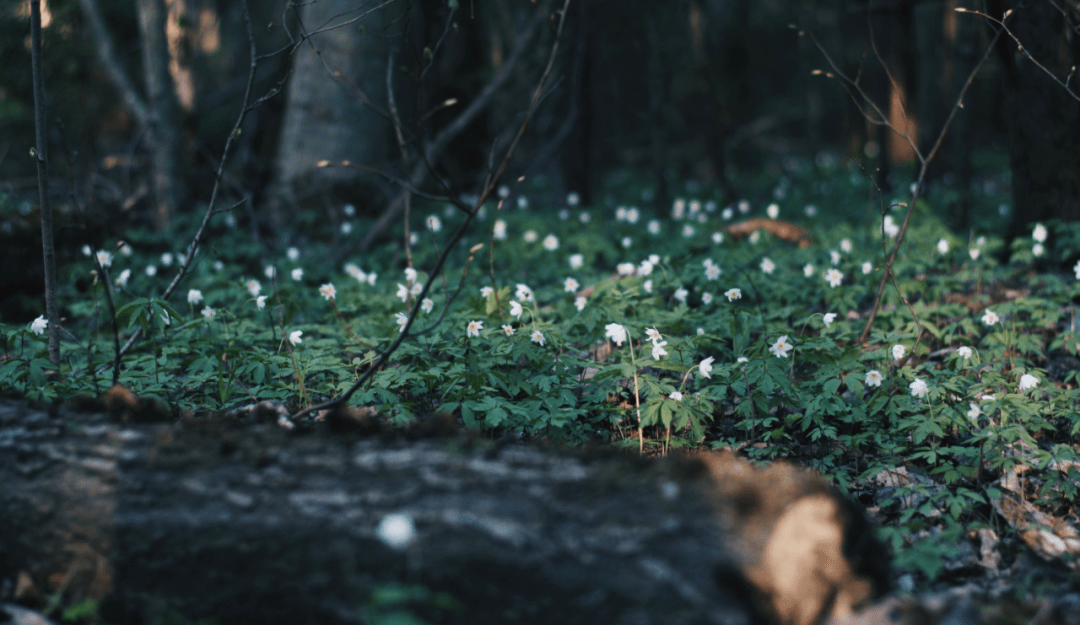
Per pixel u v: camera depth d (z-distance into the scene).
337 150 10.42
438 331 4.63
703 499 2.23
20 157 15.23
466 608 2.17
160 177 10.16
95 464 2.53
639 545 2.13
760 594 2.08
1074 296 5.85
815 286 6.45
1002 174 19.09
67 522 2.50
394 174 10.23
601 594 2.10
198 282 6.96
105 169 12.79
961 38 10.20
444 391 4.13
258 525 2.32
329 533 2.27
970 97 10.29
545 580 2.14
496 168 12.91
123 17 15.60
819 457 3.98
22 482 2.57
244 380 4.42
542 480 2.33
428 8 10.75
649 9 13.41
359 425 2.62
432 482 2.34
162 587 2.42
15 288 7.15
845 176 17.97
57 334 3.88
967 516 3.50
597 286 5.32
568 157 13.73
